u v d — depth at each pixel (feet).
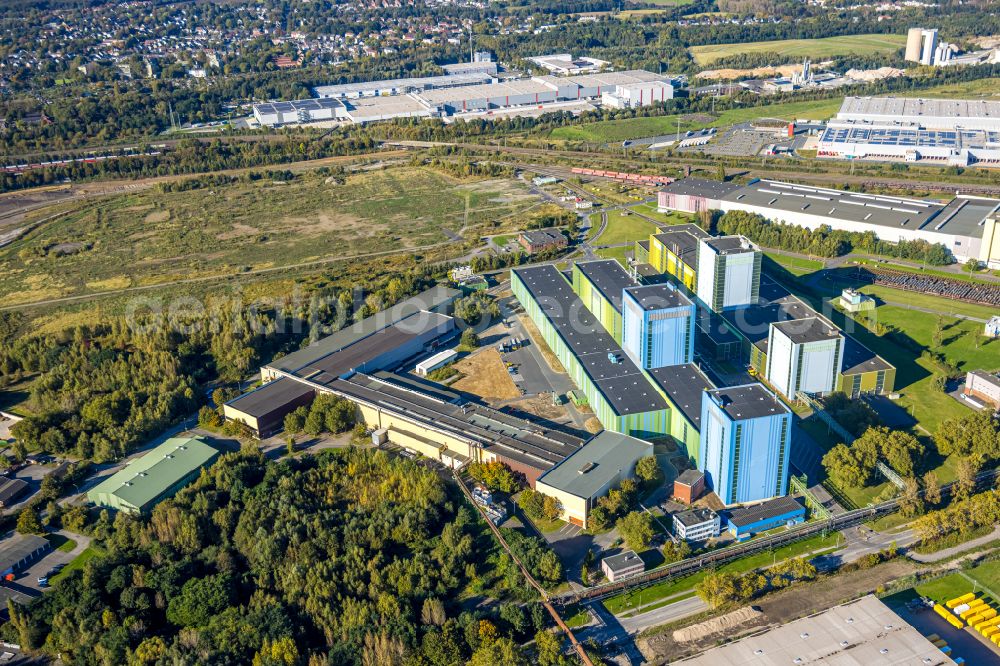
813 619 650.84
